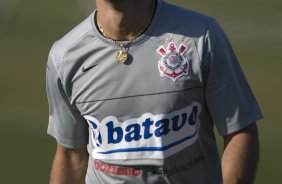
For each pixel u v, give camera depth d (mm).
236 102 10039
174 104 9977
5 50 58312
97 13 10305
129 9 9922
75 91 10430
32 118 39906
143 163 10250
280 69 51938
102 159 10508
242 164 9984
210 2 82875
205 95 10094
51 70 10547
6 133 36531
